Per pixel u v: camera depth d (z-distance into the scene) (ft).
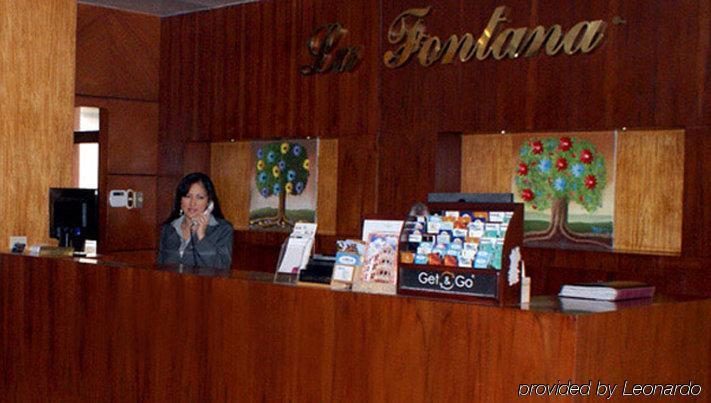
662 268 19.08
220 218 17.21
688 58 18.57
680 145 20.01
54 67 20.84
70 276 15.85
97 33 27.89
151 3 27.66
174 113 29.09
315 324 11.91
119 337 14.84
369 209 24.08
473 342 10.26
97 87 27.94
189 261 16.78
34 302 16.67
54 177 20.85
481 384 10.18
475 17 21.86
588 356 9.59
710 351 12.09
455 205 11.33
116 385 14.92
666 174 20.25
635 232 20.74
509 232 10.54
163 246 17.21
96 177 28.68
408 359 10.88
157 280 14.17
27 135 20.34
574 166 21.66
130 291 14.65
